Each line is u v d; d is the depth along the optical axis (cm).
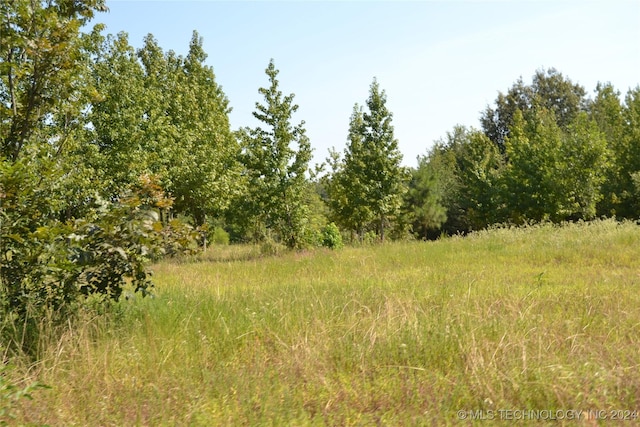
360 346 589
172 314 732
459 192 4175
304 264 1631
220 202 2905
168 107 2891
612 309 765
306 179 2577
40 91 764
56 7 789
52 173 707
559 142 3180
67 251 657
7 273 664
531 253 1591
